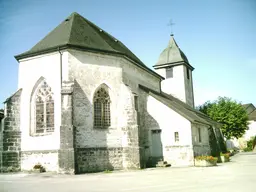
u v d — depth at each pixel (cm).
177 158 2422
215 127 3844
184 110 2842
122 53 2233
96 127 2055
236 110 5078
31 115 2111
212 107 5184
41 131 2066
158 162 2364
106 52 2162
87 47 2073
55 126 1989
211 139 3284
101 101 2138
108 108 2162
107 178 1554
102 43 2281
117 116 2159
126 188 1164
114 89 2180
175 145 2444
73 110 1931
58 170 1822
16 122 2098
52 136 1994
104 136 2070
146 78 2864
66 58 2027
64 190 1157
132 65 2503
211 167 2152
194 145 2456
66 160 1811
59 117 1984
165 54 4175
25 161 2045
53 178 1602
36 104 2120
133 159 2075
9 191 1169
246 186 1146
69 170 1794
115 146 2098
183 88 4000
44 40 2305
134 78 2525
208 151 2973
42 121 2073
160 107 2541
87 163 1947
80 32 2275
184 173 1736
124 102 2169
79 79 2036
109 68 2188
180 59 4031
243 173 1655
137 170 2011
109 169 2036
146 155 2478
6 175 1800
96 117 2097
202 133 2855
